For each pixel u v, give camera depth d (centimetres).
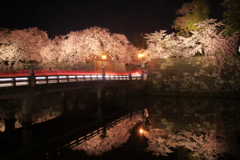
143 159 848
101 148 973
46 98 2847
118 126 1384
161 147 999
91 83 1878
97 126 1369
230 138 1120
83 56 3175
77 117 1645
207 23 2936
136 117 1655
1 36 3206
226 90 2753
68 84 1532
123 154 902
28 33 3438
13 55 3225
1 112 1836
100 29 3416
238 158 861
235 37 2739
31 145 976
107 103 2394
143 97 2916
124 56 3916
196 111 1864
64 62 3344
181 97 2861
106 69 3384
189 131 1257
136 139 1112
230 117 1611
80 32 3359
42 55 3422
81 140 1058
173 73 3075
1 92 997
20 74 2200
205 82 2870
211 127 1334
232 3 2700
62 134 1162
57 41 3725
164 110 1934
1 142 1015
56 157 848
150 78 3181
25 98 1174
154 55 3703
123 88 2994
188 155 898
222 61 2767
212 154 906
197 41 3141
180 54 3344
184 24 3491
